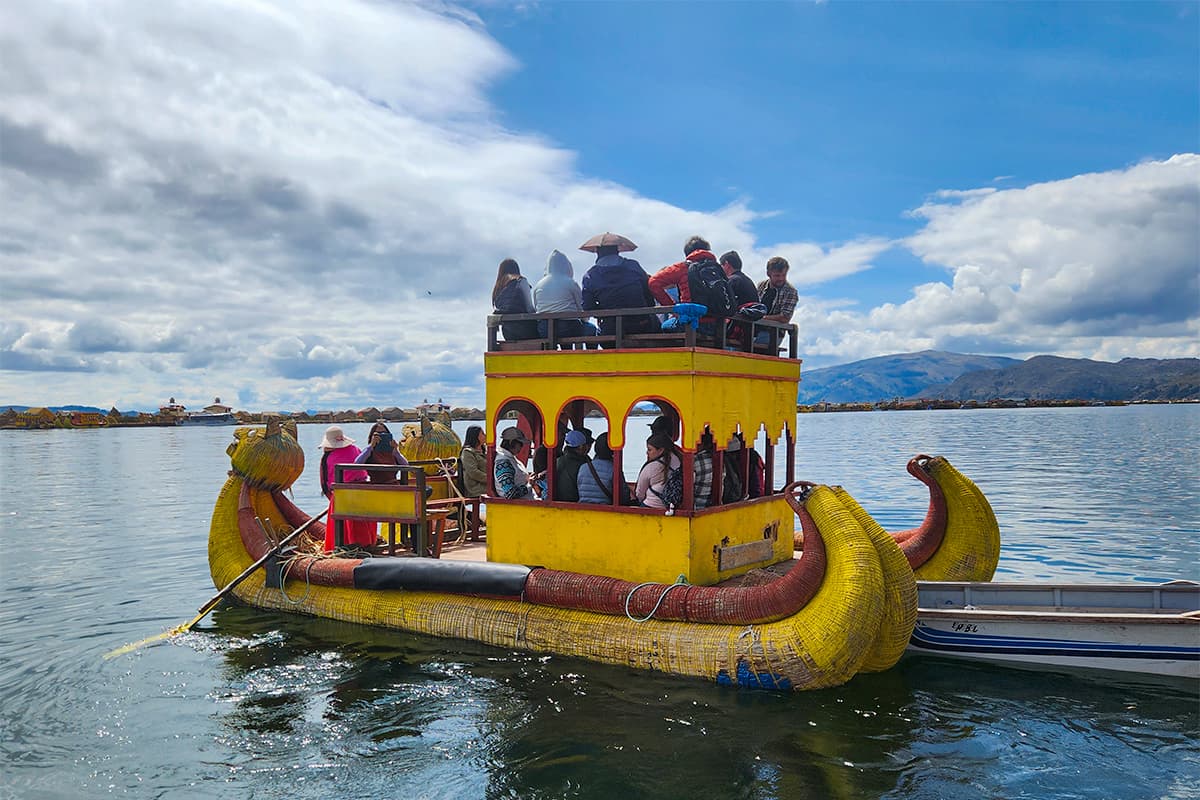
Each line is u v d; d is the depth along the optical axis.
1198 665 7.91
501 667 8.61
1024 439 53.75
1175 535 16.98
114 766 6.81
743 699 7.66
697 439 8.76
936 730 7.08
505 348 10.05
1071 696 7.75
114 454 54.84
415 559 10.03
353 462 11.69
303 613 10.74
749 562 9.79
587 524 9.27
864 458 39.09
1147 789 6.13
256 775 6.62
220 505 12.09
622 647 8.42
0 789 6.45
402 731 7.32
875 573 7.54
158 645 9.81
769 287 10.77
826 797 6.04
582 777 6.38
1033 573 13.75
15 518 21.73
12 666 9.24
